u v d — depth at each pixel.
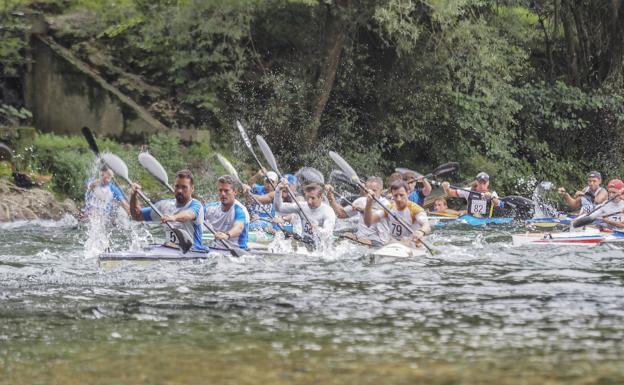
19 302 10.97
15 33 29.06
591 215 19.44
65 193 25.92
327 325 9.59
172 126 31.12
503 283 12.54
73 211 24.70
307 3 28.64
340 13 29.92
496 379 7.57
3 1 28.80
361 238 17.03
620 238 18.62
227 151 31.00
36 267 14.12
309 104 31.47
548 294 11.58
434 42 32.06
